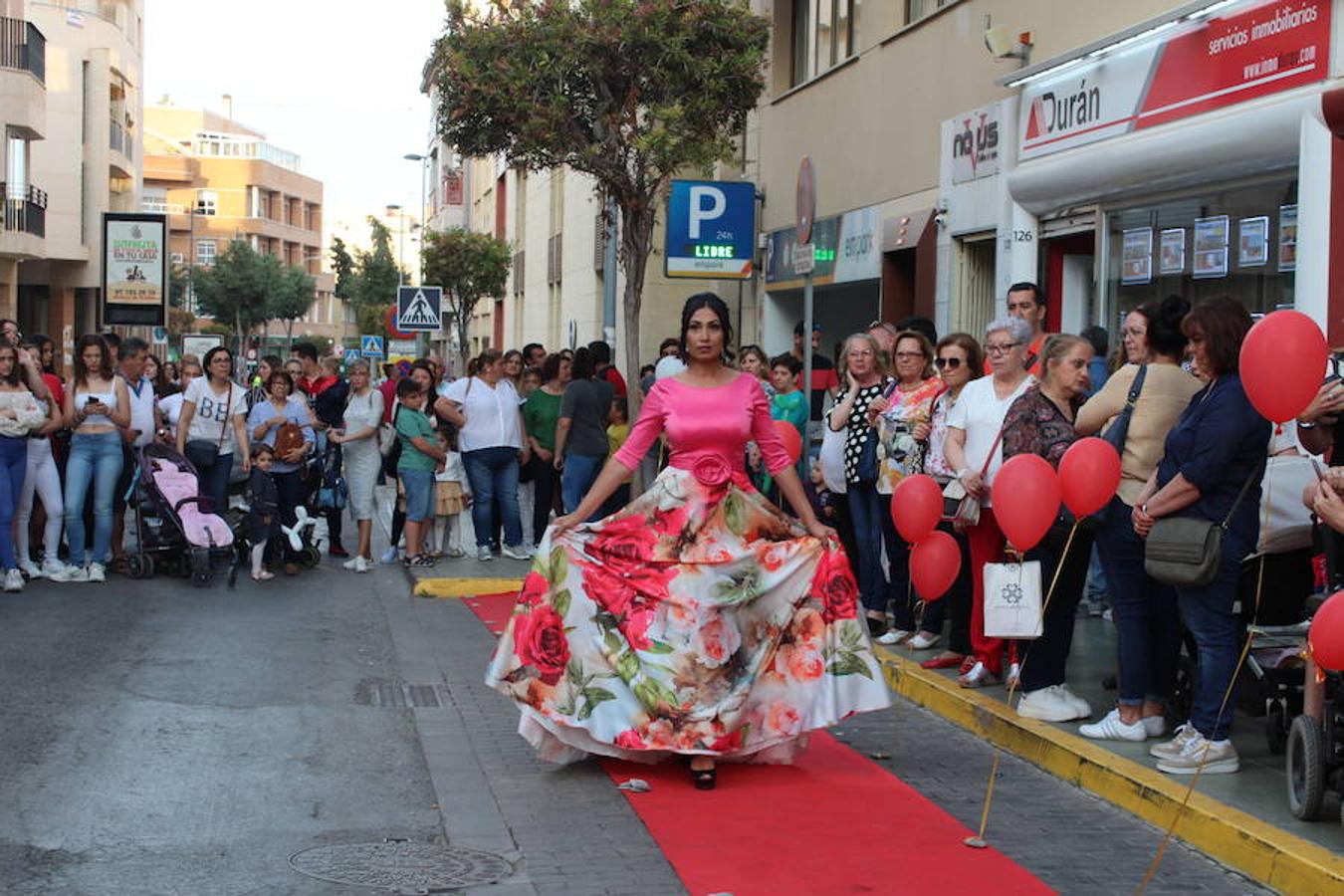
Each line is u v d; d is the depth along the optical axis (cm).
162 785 689
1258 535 674
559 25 1706
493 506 1544
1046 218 1446
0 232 3806
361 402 1490
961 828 638
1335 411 653
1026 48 1455
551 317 4147
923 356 981
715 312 711
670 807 664
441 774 719
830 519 1117
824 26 2094
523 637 710
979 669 880
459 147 1836
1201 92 1170
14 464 1260
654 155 1755
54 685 893
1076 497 693
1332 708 599
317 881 560
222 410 1443
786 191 2223
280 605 1252
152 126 13438
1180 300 737
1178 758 685
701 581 708
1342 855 557
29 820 627
